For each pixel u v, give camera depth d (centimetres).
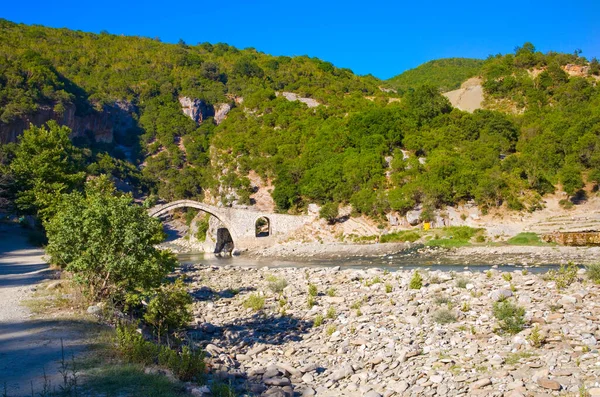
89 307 1841
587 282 2700
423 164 8944
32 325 1639
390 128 10381
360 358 1705
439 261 5391
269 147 11794
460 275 3366
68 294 2144
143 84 17888
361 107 13712
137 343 1362
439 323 2027
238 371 1543
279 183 10194
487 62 16425
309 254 7194
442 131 10338
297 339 2022
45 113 12538
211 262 6831
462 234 6988
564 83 13425
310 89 16125
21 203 5809
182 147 15925
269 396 1277
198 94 17262
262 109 14438
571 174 7562
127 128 16575
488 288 2711
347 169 9169
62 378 1134
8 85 12088
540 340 1644
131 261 1831
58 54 18025
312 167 10200
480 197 7706
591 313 1975
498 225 7188
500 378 1359
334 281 3531
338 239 7994
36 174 5631
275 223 8656
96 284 1967
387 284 3069
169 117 16588
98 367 1223
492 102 14125
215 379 1387
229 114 15625
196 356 1366
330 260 6316
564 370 1365
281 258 7031
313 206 9069
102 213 1886
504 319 1852
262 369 1560
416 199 8031
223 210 8862
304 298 2881
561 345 1591
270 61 19450
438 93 12038
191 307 2666
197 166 14362
